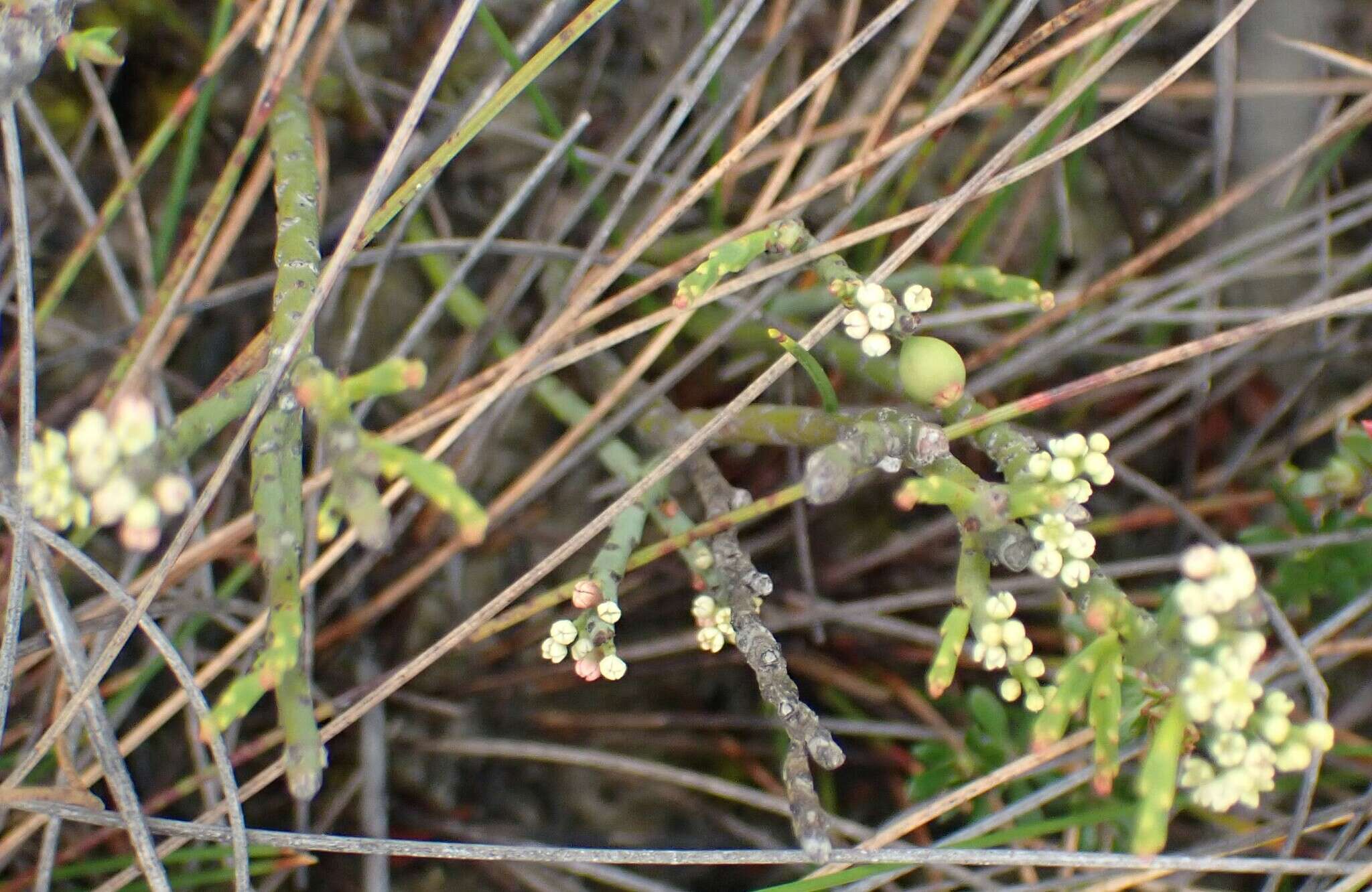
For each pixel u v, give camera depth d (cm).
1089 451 159
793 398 269
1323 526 242
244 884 177
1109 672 144
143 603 171
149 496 127
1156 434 279
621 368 258
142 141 272
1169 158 303
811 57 290
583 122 238
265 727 257
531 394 281
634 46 290
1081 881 210
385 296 276
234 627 239
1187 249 295
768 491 279
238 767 256
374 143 278
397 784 270
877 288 169
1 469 185
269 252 268
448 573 272
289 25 215
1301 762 134
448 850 183
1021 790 237
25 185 261
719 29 237
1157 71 296
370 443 117
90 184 267
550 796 281
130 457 126
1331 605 260
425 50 281
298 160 208
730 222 278
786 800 254
